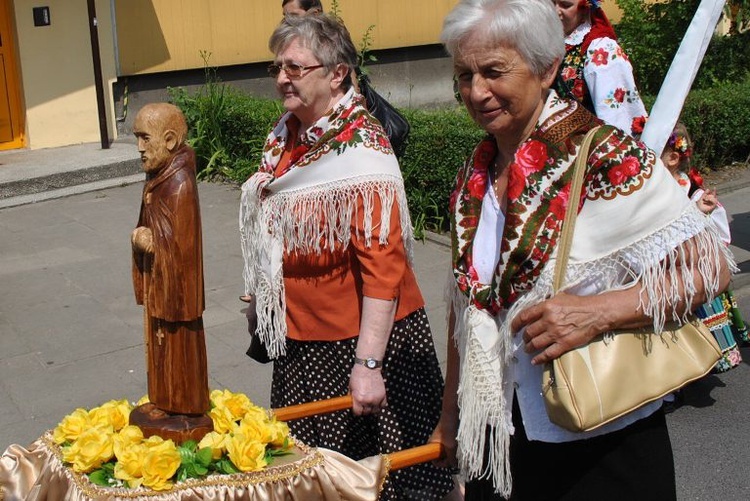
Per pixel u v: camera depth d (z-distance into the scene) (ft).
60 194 28.91
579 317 6.85
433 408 10.50
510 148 7.44
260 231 10.14
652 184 6.85
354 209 9.49
